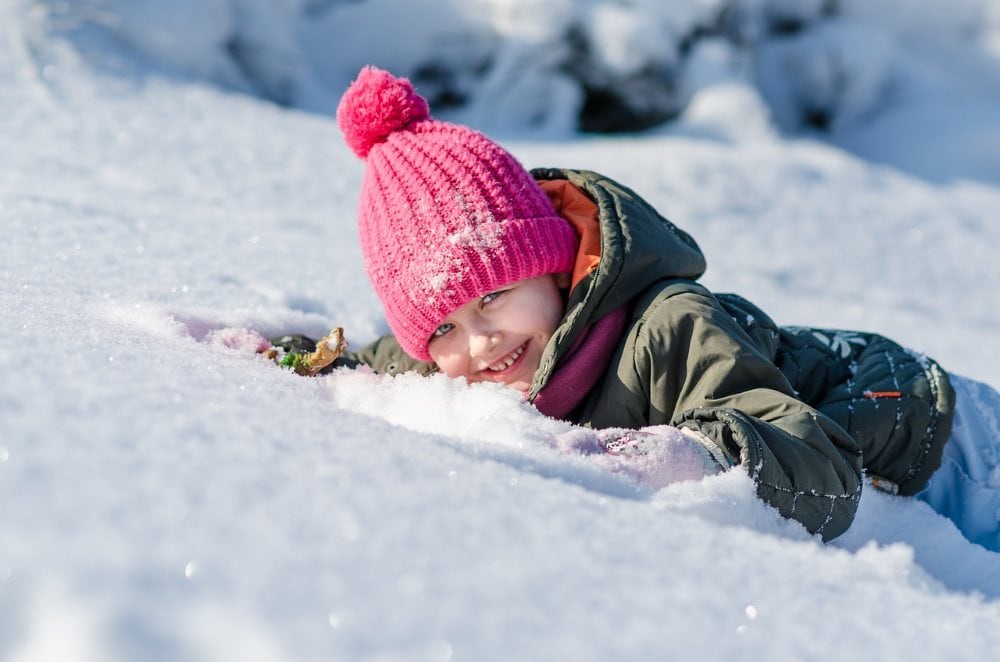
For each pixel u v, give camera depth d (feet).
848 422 6.07
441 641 2.39
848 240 18.57
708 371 5.24
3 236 8.25
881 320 12.87
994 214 22.27
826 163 24.49
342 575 2.55
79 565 2.35
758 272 15.29
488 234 5.94
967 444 6.55
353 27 26.53
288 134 18.58
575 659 2.45
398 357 6.98
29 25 19.61
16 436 2.89
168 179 14.64
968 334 12.87
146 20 21.17
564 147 23.07
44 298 5.72
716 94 27.14
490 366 6.07
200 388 3.78
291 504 2.84
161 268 8.36
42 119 16.39
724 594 2.99
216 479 2.89
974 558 5.22
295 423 3.56
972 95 30.58
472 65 26.45
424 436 3.81
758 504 4.23
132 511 2.61
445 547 2.83
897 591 3.39
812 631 2.90
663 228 6.31
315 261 10.31
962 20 31.94
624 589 2.87
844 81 30.04
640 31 26.76
